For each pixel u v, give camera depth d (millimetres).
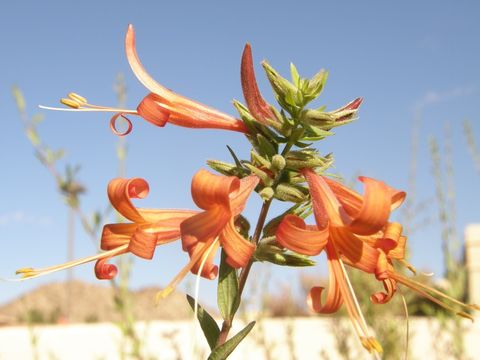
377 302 163
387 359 363
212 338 159
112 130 176
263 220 162
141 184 162
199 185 143
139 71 173
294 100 161
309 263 159
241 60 163
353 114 163
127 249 162
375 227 144
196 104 173
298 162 161
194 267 146
